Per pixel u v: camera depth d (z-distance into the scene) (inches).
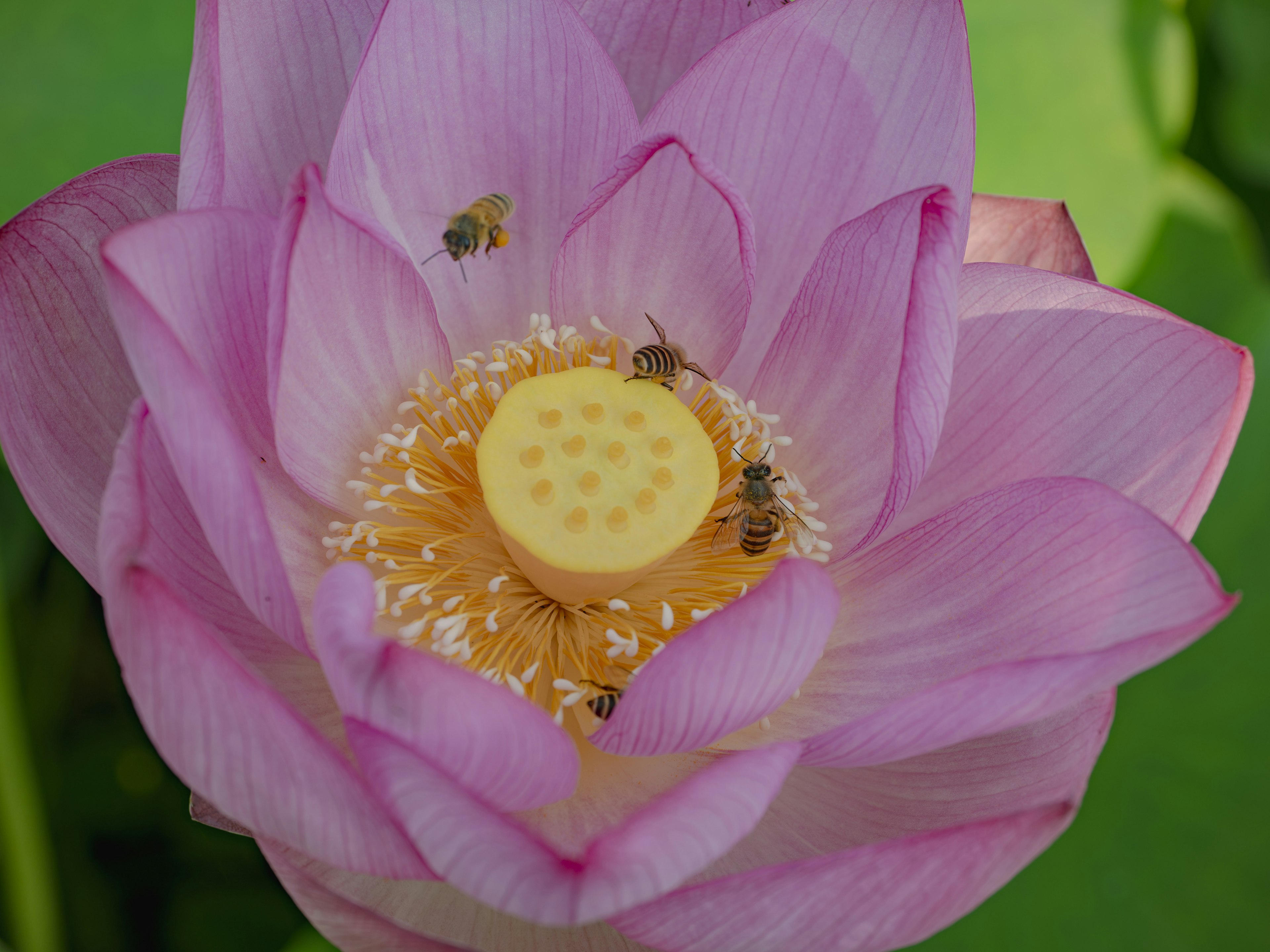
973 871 10.5
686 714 10.7
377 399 12.1
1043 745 11.4
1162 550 10.8
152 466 10.9
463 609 12.1
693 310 12.6
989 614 11.5
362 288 11.8
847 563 12.1
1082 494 11.2
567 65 12.3
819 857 10.5
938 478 12.3
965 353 12.3
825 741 10.7
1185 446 11.9
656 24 13.3
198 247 10.8
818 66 12.4
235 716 10.1
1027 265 13.4
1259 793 13.0
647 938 10.5
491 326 12.8
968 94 12.2
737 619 10.4
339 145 11.9
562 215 12.7
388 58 12.0
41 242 11.9
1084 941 13.0
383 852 10.4
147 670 10.1
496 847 10.0
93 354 12.0
